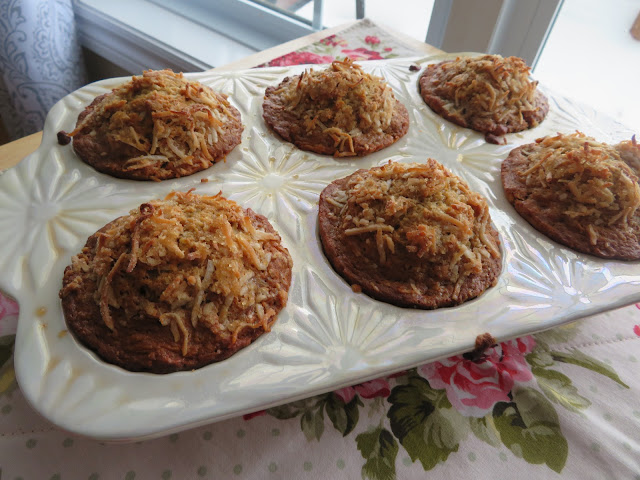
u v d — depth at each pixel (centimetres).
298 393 13
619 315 19
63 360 14
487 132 24
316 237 19
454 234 17
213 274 15
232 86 25
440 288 17
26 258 16
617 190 19
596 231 19
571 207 20
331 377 14
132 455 14
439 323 16
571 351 17
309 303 16
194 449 14
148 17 43
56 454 14
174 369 14
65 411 12
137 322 14
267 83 26
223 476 14
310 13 41
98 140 20
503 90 24
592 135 25
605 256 19
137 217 15
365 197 18
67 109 22
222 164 21
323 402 15
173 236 15
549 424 15
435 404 16
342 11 41
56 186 19
